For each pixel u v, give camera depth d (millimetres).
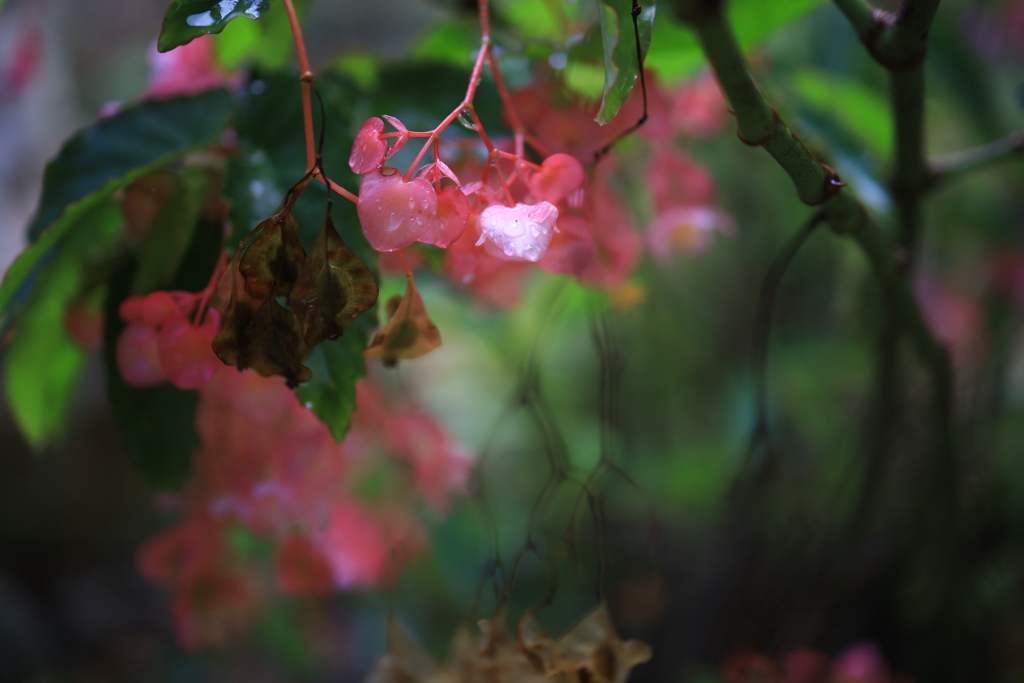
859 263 1334
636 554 1926
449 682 719
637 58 638
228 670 1936
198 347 669
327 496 843
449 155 764
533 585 1853
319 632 1629
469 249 660
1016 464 1396
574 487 1884
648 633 1796
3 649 2098
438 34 903
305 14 814
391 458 924
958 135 1555
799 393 1603
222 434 799
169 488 773
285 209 631
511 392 1891
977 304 1318
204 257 749
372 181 623
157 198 754
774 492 1341
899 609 1106
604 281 805
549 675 691
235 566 892
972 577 1040
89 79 3316
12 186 2201
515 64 774
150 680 2045
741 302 1805
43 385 827
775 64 981
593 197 784
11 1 1502
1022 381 1614
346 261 631
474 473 798
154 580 856
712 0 661
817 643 1091
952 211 1502
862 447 1005
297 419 804
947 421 895
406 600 1690
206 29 637
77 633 2219
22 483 2350
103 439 2424
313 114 732
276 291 632
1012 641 1123
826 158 891
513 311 1175
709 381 1836
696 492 1722
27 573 2332
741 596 1095
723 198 1721
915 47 706
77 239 766
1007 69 1545
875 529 1155
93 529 2416
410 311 656
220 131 757
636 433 1831
